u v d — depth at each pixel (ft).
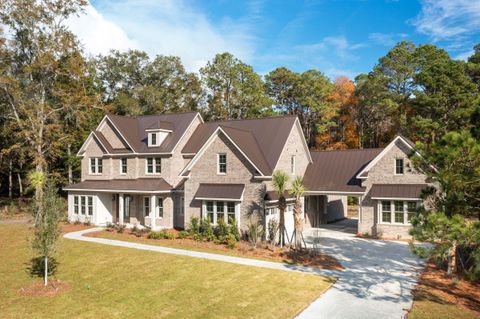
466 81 157.17
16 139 153.48
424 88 169.78
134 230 105.40
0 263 75.87
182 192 115.55
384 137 205.16
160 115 134.00
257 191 92.84
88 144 134.41
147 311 49.70
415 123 160.86
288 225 105.29
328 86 215.51
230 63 211.61
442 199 54.08
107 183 124.98
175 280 61.93
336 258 77.41
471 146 42.60
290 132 105.91
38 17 128.06
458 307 49.96
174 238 95.04
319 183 112.88
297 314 47.75
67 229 112.88
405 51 193.16
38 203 63.36
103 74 238.89
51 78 141.49
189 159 119.14
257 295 54.65
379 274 65.77
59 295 56.85
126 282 61.72
